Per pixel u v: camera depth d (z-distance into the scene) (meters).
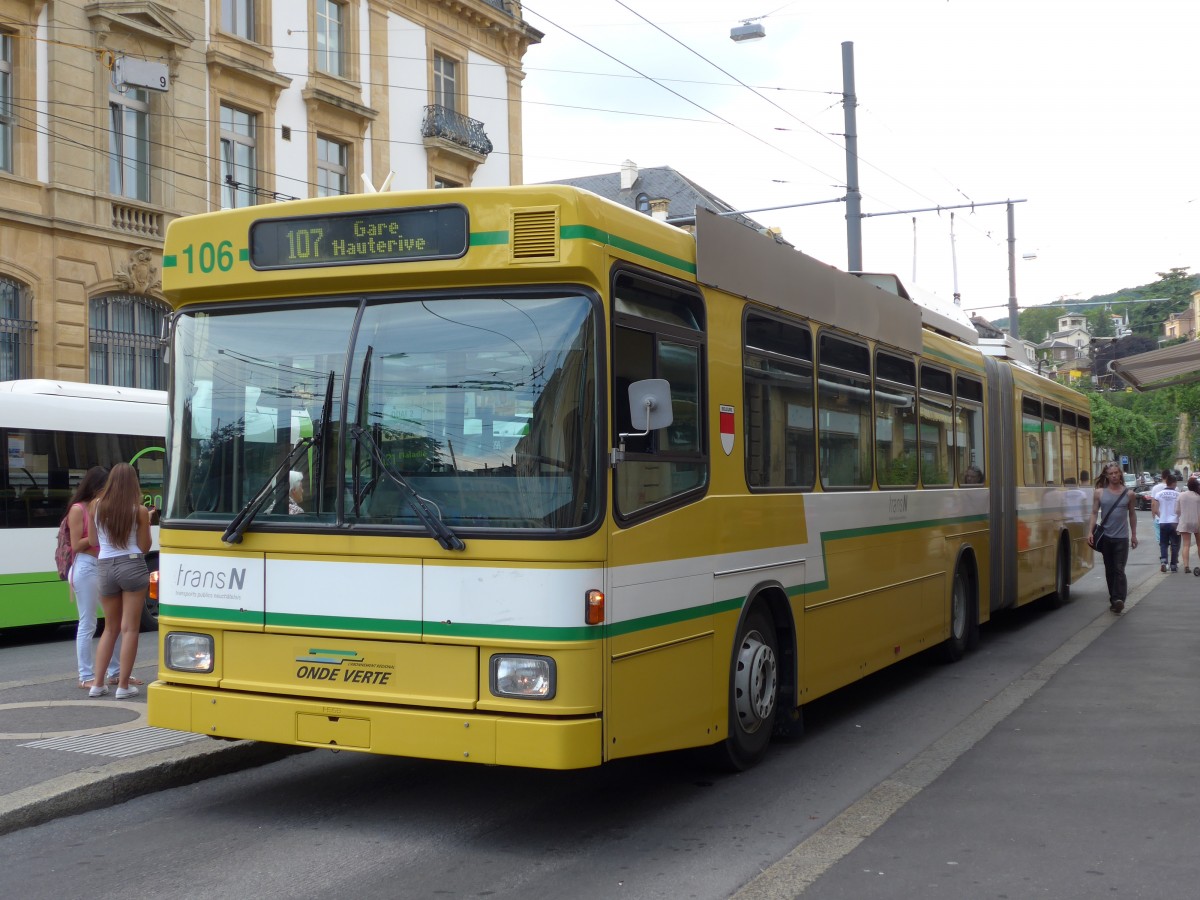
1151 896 5.19
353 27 29.41
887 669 11.58
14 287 22.88
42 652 13.70
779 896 5.20
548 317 5.80
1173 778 7.21
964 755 7.89
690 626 6.48
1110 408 91.81
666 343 6.39
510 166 34.56
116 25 24.12
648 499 6.11
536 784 7.15
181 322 6.55
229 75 26.45
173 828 6.22
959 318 13.52
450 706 5.69
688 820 6.39
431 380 5.93
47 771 6.75
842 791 7.01
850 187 20.12
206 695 6.21
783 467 7.79
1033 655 12.44
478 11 32.78
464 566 5.70
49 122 23.19
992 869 5.55
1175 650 12.50
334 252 6.09
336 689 5.94
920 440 10.75
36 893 5.26
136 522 9.05
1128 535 16.09
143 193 25.17
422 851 5.85
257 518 6.17
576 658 5.56
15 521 14.24
